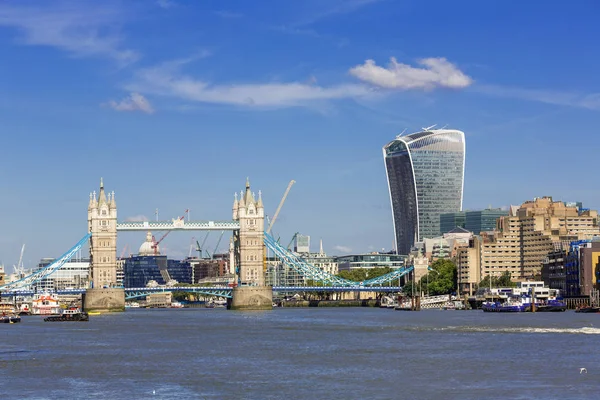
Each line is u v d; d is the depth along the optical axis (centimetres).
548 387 15875
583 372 17550
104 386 16600
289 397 15338
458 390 15738
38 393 15850
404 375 17588
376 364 19362
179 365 19638
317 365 19375
